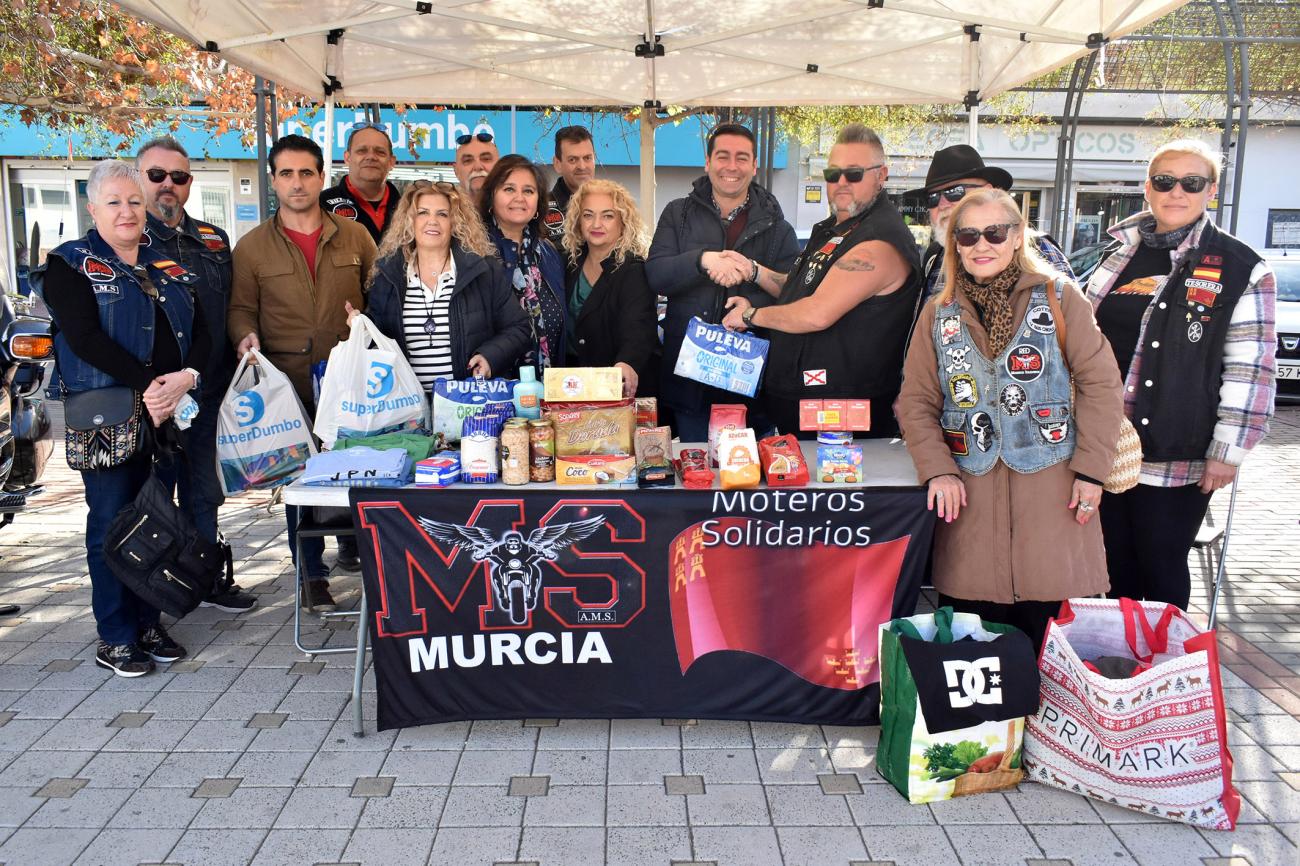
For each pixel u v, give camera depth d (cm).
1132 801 267
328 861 248
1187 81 1135
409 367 345
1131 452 302
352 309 366
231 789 281
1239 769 293
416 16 477
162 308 352
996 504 290
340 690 347
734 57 552
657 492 298
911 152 1416
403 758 299
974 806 273
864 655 308
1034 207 1597
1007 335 288
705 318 401
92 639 393
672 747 306
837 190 344
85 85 812
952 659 270
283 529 559
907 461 337
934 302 301
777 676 311
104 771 290
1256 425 309
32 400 479
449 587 303
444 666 308
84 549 513
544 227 439
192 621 414
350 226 421
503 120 1281
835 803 274
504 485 305
